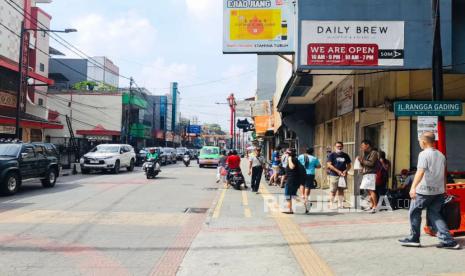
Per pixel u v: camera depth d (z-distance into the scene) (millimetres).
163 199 14750
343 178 12656
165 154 42812
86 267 6438
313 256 7082
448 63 10523
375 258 6875
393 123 12289
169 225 9969
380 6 10766
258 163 17688
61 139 36594
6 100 28984
